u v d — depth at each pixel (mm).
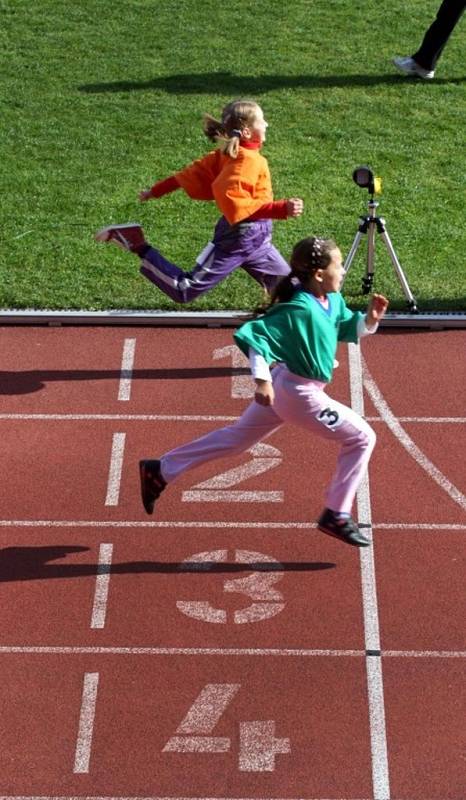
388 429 26531
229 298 30906
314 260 21141
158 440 26203
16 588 22375
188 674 20641
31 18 45906
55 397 27516
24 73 42125
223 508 24250
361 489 24766
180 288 27250
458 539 23516
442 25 40906
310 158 37344
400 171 36781
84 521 23984
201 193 27453
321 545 23344
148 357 28953
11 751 19328
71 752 19297
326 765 19094
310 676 20594
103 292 31125
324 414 21812
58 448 25938
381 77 41938
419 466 25453
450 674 20641
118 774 18953
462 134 38781
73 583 22484
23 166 36938
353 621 21672
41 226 33969
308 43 44188
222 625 21594
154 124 39125
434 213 34750
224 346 29391
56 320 30125
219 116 39375
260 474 25141
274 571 22750
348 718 19859
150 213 34594
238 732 19625
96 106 40156
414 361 28797
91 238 33469
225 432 22766
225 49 43781
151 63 42812
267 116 39531
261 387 20812
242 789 18719
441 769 19016
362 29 45188
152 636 21375
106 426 26609
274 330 21109
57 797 18594
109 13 46344
